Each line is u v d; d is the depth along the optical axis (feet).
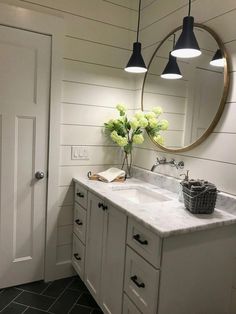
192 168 5.78
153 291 4.01
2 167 6.51
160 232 3.81
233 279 4.82
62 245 7.41
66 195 7.29
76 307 6.27
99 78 7.32
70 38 6.86
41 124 6.76
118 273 4.98
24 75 6.46
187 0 5.95
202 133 5.42
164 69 6.60
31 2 6.35
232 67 4.91
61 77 6.81
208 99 5.32
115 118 7.64
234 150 4.85
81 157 7.32
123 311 4.83
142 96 7.45
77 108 7.13
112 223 5.21
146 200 6.43
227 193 4.98
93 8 7.08
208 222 4.29
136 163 7.75
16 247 6.90
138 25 7.02
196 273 4.33
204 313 4.55
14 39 6.26
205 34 5.42
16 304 6.30
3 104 6.33
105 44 7.32
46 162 6.94
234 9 4.88
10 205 6.71
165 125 6.55
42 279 7.29
